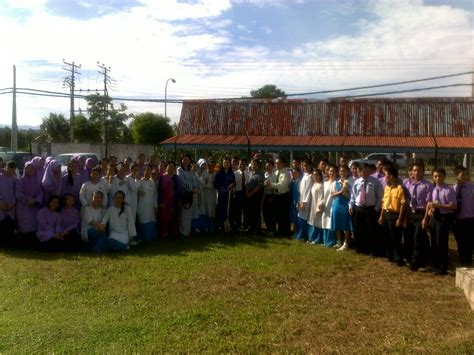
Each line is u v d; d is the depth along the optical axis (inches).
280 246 400.2
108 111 1696.6
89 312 231.3
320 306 246.5
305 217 431.2
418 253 325.1
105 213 383.9
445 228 311.4
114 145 1241.4
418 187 329.1
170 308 238.4
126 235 384.2
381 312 237.8
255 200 464.1
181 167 457.1
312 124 671.1
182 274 303.4
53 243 372.2
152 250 380.8
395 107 660.1
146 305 242.5
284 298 258.8
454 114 633.6
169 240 428.1
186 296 259.4
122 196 386.6
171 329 210.7
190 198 446.0
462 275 273.9
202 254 363.3
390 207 337.1
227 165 472.1
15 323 215.0
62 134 1739.7
